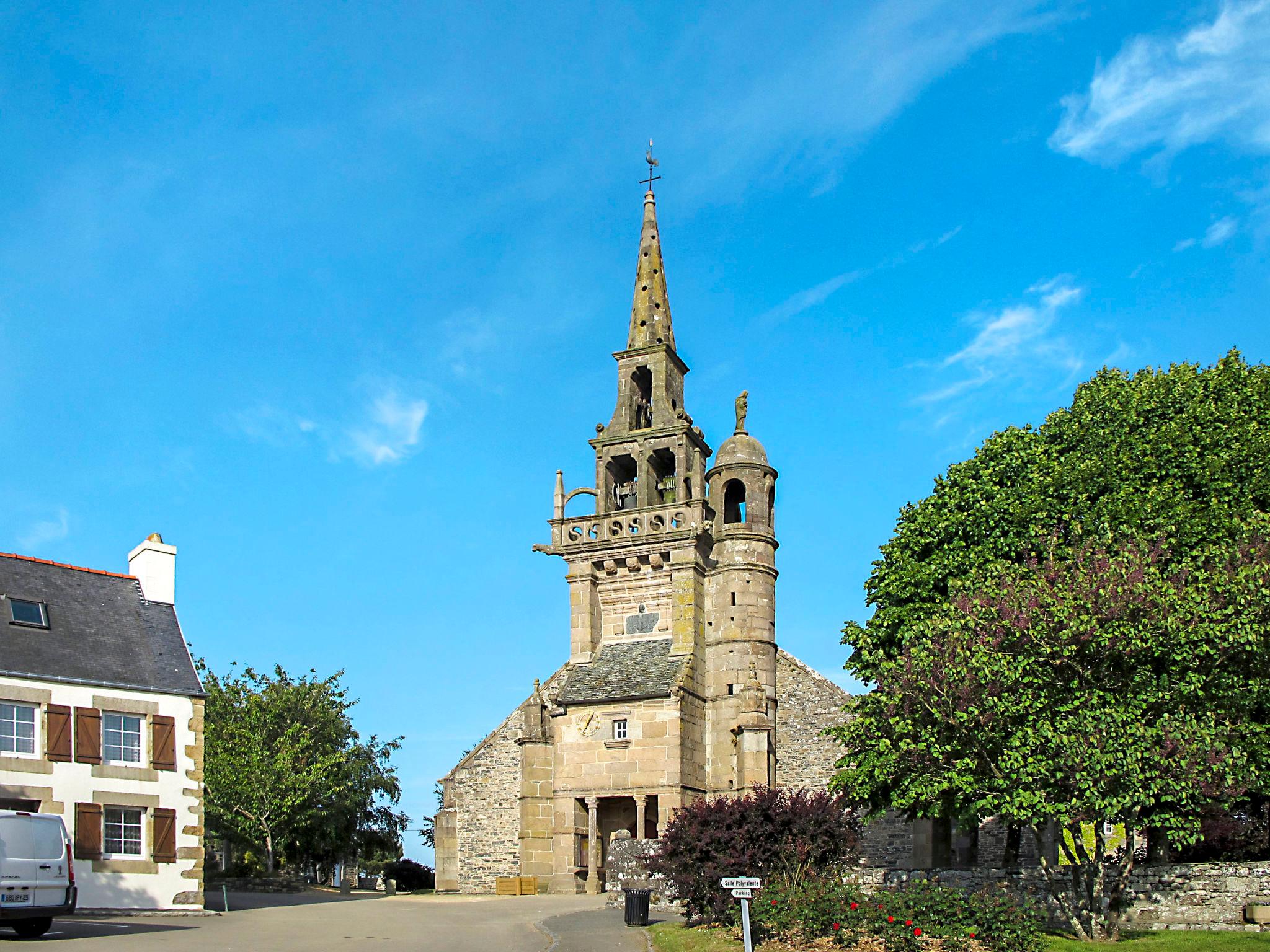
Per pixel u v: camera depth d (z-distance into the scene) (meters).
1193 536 30.80
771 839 28.09
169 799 32.78
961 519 35.06
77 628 33.34
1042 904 27.77
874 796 33.00
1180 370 35.41
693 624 45.81
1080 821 25.20
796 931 24.02
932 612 34.47
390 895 45.34
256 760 50.00
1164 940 24.31
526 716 45.47
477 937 27.11
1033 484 33.88
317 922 30.55
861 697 32.72
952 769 27.53
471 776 48.62
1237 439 32.47
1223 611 25.39
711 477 48.28
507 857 47.34
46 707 31.17
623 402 50.50
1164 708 25.61
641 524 47.47
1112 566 26.41
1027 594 26.80
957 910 23.20
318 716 54.44
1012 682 25.75
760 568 46.75
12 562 33.84
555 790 44.66
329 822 53.66
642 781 43.25
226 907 33.41
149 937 25.50
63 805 30.83
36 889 23.86
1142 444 33.38
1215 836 32.31
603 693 44.75
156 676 33.62
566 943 25.75
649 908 33.78
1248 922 25.67
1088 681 25.97
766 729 44.22
